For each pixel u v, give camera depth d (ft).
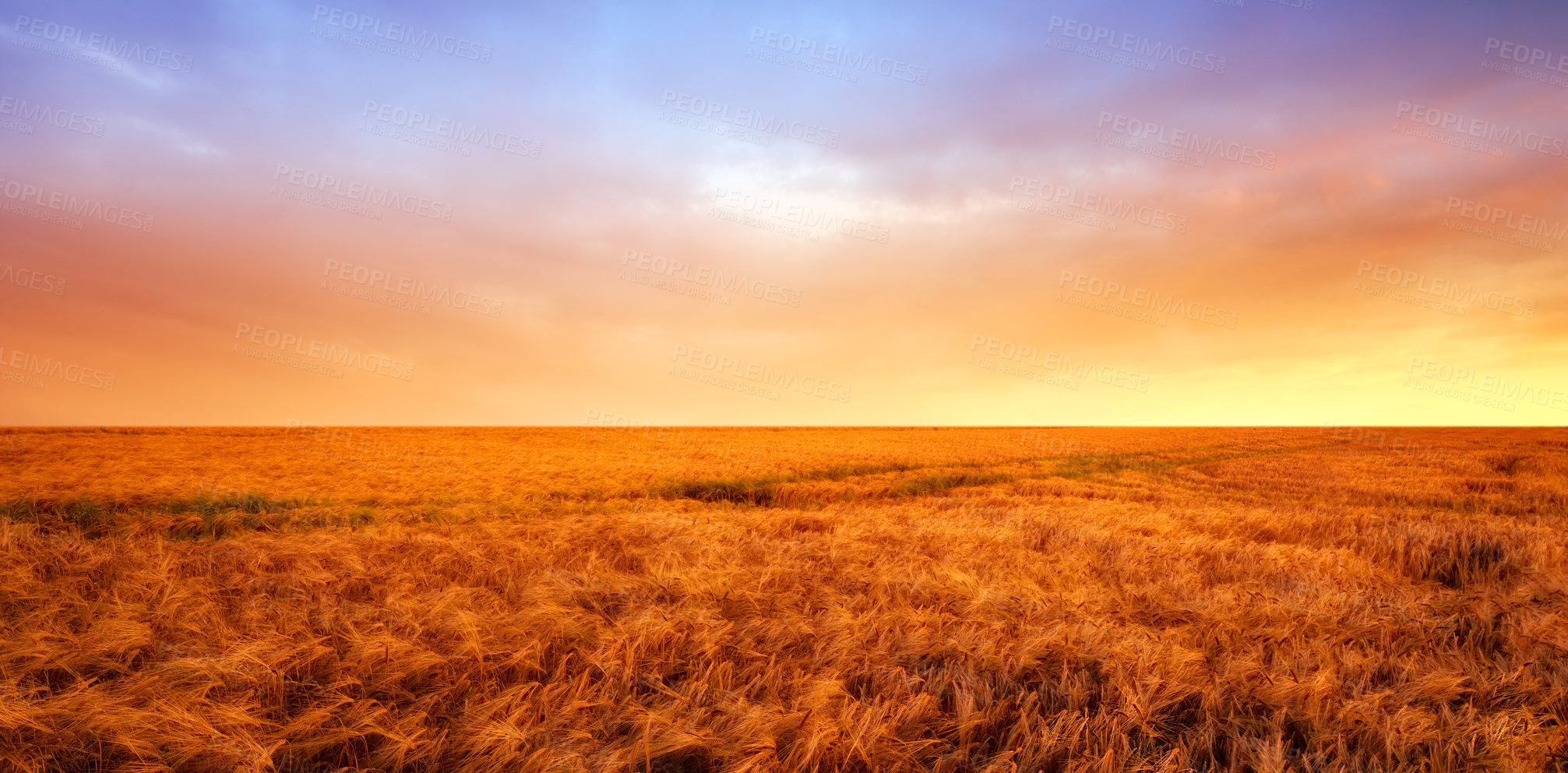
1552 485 75.05
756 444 142.00
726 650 18.45
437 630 19.33
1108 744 13.28
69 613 20.08
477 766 12.30
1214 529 43.21
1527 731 13.73
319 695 15.46
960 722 14.06
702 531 37.42
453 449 115.14
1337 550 35.09
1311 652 18.26
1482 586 27.71
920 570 27.43
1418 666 17.48
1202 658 17.44
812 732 12.87
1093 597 23.89
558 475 74.79
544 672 16.92
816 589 24.38
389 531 37.29
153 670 16.14
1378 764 12.92
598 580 25.08
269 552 30.73
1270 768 12.20
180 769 12.24
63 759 12.42
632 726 13.97
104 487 53.52
